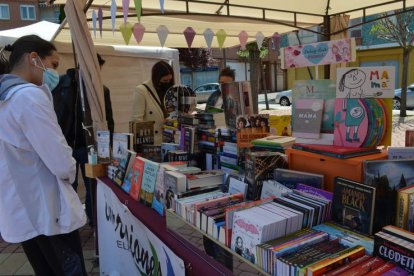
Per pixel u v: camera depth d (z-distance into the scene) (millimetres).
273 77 22672
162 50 6262
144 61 6082
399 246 985
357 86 1485
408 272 955
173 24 4242
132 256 2066
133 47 5902
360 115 1479
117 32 4605
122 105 5855
